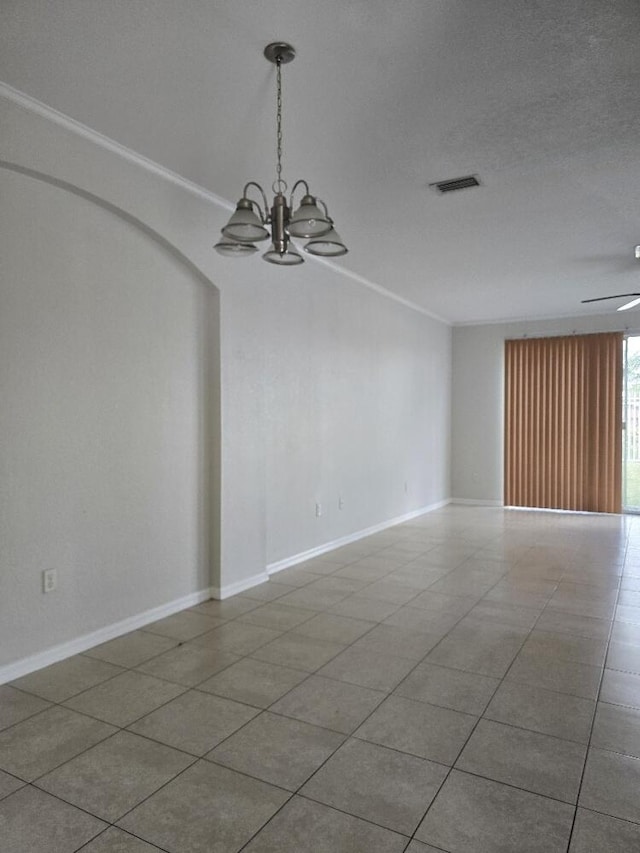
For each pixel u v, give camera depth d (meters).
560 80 2.56
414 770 2.10
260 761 2.16
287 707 2.56
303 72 2.50
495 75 2.52
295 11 2.12
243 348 4.19
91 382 3.20
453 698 2.65
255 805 1.91
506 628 3.52
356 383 6.07
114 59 2.41
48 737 2.31
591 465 7.80
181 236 3.62
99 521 3.25
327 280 5.53
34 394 2.90
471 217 4.24
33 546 2.91
